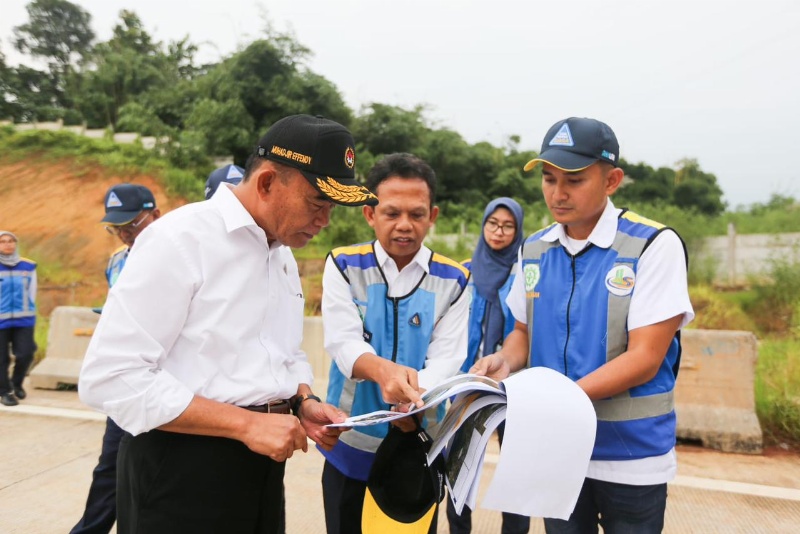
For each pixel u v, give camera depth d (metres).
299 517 3.28
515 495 1.39
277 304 1.55
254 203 1.45
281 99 27.14
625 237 1.71
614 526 1.77
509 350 1.98
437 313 1.98
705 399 4.54
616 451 1.68
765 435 4.59
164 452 1.40
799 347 6.20
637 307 1.63
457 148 32.66
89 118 35.12
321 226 1.48
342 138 1.42
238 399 1.42
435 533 1.87
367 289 1.98
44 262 18.62
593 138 1.65
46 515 3.23
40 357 6.96
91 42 50.56
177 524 1.41
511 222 3.15
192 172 24.05
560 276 1.81
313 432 1.62
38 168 23.14
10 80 43.41
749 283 13.20
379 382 1.71
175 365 1.40
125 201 2.72
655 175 36.91
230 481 1.43
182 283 1.35
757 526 3.19
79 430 4.70
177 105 31.91
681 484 3.76
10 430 4.68
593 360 1.71
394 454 1.70
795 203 19.20
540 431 1.38
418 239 1.92
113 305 1.33
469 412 1.56
